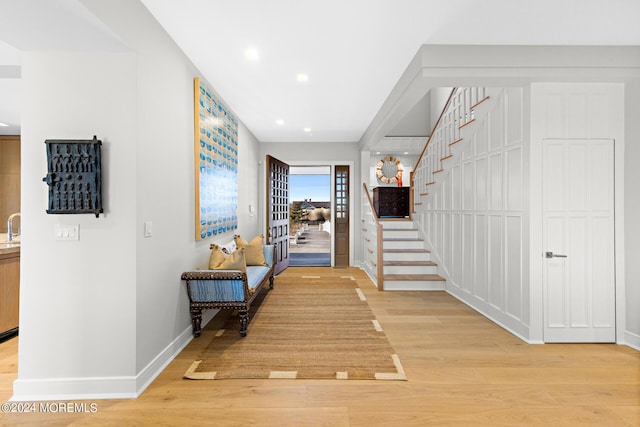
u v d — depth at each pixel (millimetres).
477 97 3889
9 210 5152
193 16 2303
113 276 2111
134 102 2111
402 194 7324
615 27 2492
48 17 1691
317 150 6676
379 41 2672
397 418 1905
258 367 2486
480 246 3830
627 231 2949
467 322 3498
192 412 1958
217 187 3719
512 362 2592
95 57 2102
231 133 4363
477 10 2250
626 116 2951
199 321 3039
